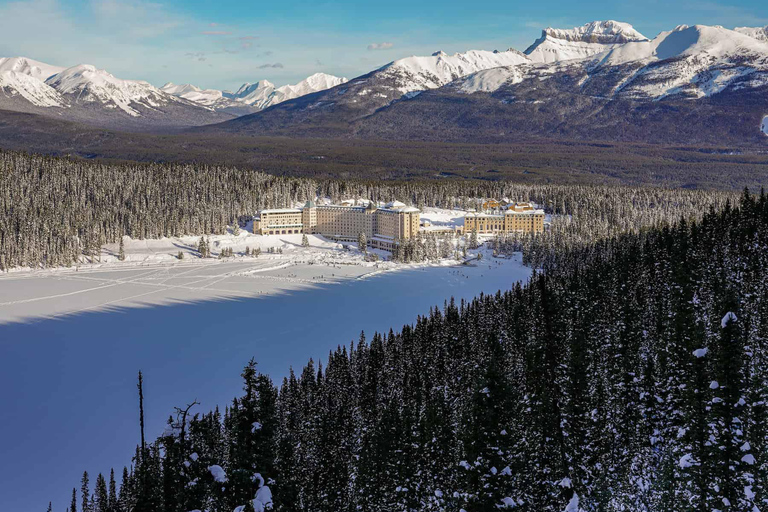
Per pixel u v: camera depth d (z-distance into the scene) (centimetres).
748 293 14575
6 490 12912
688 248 18425
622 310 15238
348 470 11456
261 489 6197
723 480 7494
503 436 7706
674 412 10375
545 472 9181
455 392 14200
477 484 7512
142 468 7162
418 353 16800
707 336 11188
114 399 17250
